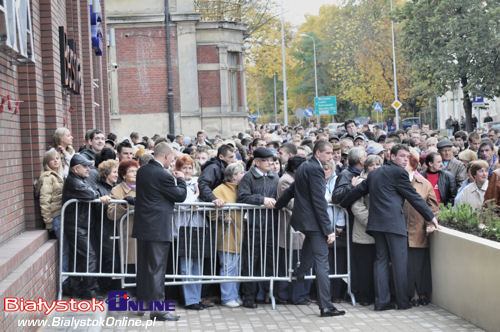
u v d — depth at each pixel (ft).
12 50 26.20
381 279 29.04
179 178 27.22
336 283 31.07
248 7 152.87
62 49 36.65
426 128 84.89
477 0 101.65
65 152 32.12
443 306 28.81
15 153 28.22
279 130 93.50
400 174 28.71
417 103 195.11
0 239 25.14
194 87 103.19
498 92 103.96
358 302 30.81
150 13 101.65
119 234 29.14
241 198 29.76
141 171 26.94
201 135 65.82
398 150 28.91
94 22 54.03
